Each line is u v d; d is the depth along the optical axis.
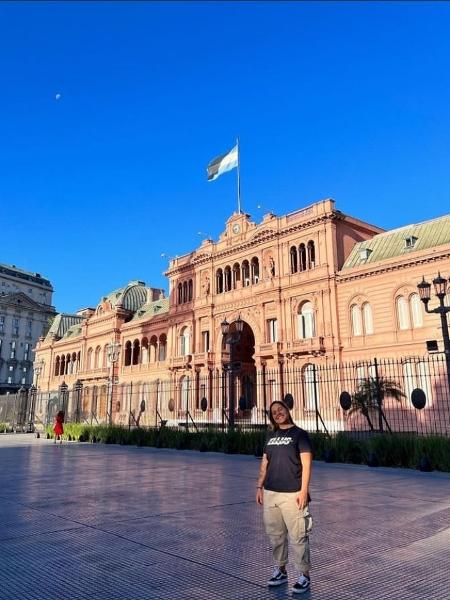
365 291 40.94
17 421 54.84
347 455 20.34
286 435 6.21
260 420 43.50
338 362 41.09
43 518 9.52
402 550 7.34
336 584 5.95
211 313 54.66
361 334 40.72
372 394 30.73
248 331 53.09
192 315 57.31
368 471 17.59
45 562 6.77
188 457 23.03
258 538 8.02
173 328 60.19
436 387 33.31
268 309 48.16
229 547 7.50
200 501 11.33
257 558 6.95
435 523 9.08
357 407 32.00
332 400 40.34
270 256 49.56
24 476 15.81
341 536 8.16
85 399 72.50
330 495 12.24
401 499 11.66
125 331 71.19
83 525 8.93
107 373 70.12
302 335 45.06
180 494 12.33
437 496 12.11
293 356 44.19
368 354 39.72
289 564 6.79
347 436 21.38
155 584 5.92
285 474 5.98
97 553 7.19
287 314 46.09
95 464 19.62
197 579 6.10
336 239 44.28
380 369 38.66
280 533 5.97
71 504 10.97
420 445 18.19
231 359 28.72
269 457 6.20
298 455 6.09
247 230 52.62
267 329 47.97
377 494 12.41
